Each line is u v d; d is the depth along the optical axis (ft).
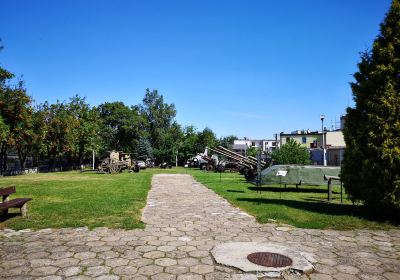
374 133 29.14
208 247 20.31
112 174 111.75
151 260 17.84
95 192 50.37
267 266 16.65
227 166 128.67
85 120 166.30
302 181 57.57
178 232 24.21
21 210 29.50
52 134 138.10
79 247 20.24
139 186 61.46
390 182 27.96
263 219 28.43
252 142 295.69
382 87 29.48
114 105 242.37
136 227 25.43
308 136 215.31
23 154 128.57
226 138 248.32
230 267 16.76
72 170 161.38
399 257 18.78
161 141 242.78
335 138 177.99
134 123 239.50
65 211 31.78
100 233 23.75
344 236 23.39
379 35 31.01
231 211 33.27
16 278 15.23
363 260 18.15
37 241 21.59
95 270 16.31
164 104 255.91
